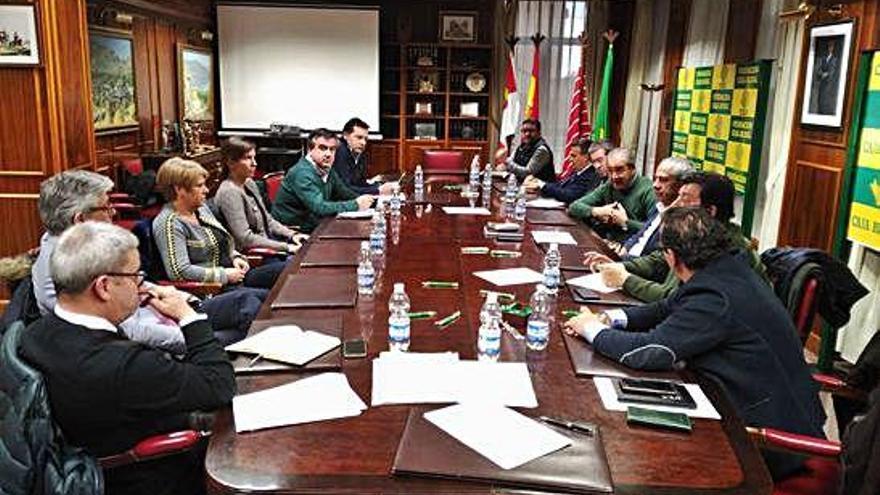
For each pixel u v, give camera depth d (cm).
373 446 142
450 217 399
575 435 146
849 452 160
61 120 438
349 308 229
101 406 154
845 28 369
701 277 191
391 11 834
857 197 338
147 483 170
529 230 366
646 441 146
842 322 247
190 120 728
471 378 173
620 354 185
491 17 831
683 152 622
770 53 514
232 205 375
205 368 165
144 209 524
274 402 160
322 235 346
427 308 229
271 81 828
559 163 845
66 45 448
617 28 805
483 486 128
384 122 860
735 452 143
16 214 437
